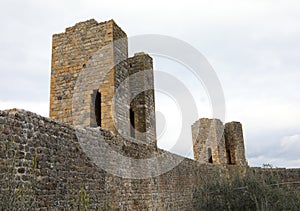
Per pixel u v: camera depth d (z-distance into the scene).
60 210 7.97
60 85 14.30
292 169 22.38
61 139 8.48
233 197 12.66
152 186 14.04
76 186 8.78
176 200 16.58
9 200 6.12
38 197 7.31
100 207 9.76
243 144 30.98
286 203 11.55
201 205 13.33
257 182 12.52
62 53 14.72
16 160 6.82
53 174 7.94
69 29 14.91
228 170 23.77
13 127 6.92
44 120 7.96
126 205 11.41
